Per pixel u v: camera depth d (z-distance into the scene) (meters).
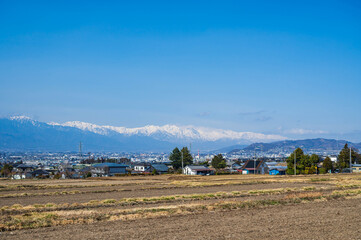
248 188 50.44
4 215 25.09
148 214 24.58
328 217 24.25
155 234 19.11
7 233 19.39
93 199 37.56
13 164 191.62
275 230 20.17
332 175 87.56
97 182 70.69
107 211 25.91
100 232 19.55
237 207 28.31
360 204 30.70
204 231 19.84
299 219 23.47
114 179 86.62
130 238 18.23
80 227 20.84
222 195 37.59
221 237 18.53
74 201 35.75
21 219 22.56
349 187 48.09
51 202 35.06
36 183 68.75
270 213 25.83
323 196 34.84
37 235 18.92
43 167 184.62
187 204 29.66
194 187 52.91
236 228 20.64
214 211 26.47
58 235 18.89
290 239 18.23
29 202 35.28
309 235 19.08
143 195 41.12
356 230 20.30
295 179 68.50
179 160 143.12
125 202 32.09
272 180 64.69
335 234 19.33
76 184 63.03
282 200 31.94
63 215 24.09
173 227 20.84
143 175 112.38
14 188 53.72
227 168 157.50
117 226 21.12
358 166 122.62
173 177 90.75
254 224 21.80
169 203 31.95
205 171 128.12
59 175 120.75
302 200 32.34
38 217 23.09
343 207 28.97
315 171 105.75
